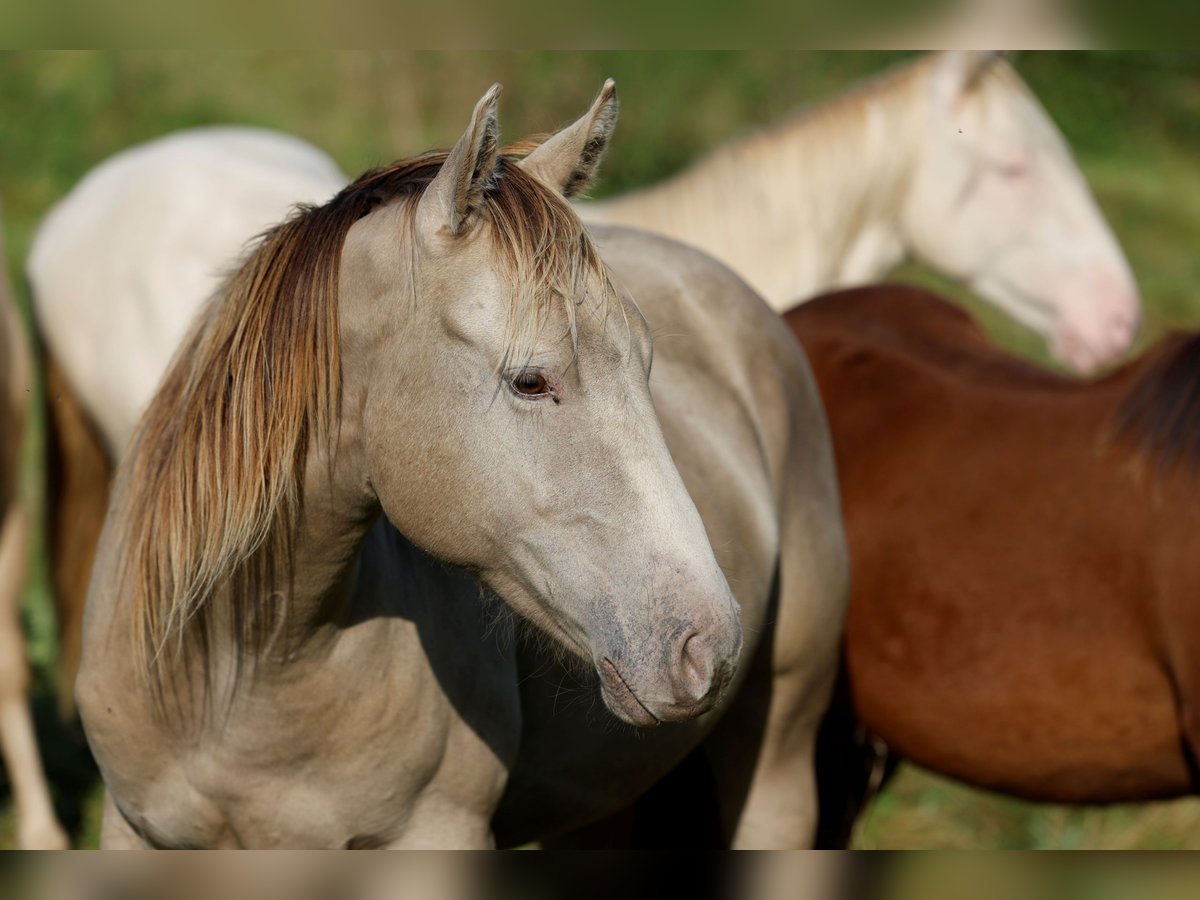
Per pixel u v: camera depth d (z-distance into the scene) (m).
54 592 5.27
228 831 2.66
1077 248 7.04
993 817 5.43
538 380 2.19
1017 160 6.90
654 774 3.29
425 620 2.63
